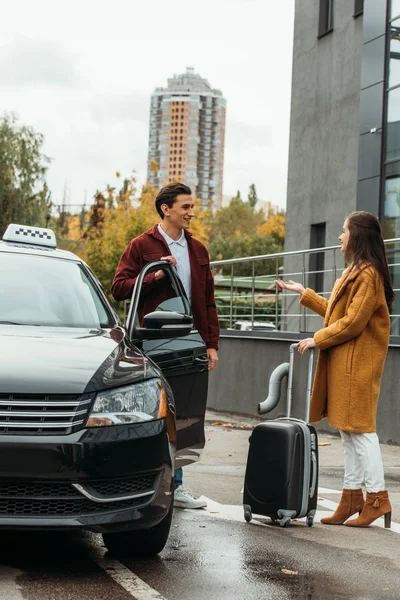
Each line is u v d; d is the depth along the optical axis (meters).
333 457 10.15
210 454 10.26
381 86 17.39
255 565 4.96
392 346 11.42
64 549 5.18
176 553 5.17
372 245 6.18
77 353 4.89
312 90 21.33
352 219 6.22
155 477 4.74
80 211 85.31
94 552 5.14
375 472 6.16
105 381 4.67
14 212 43.50
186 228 6.68
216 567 4.88
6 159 43.62
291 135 22.05
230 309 16.34
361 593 4.48
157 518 4.73
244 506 6.18
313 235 21.42
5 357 4.68
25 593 4.19
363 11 18.09
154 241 6.67
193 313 6.75
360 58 19.58
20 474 4.37
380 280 6.14
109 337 5.38
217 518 6.31
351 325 6.07
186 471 8.81
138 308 6.67
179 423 6.13
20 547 5.18
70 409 4.50
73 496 4.48
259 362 14.96
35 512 4.46
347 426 6.13
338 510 6.28
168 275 6.54
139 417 4.68
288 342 14.11
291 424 6.08
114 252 70.69
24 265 6.12
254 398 15.08
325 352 6.30
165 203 6.66
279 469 6.02
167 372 6.04
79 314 5.75
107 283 70.44
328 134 20.66
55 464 4.40
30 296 5.78
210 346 6.87
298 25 21.94
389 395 11.45
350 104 19.84
